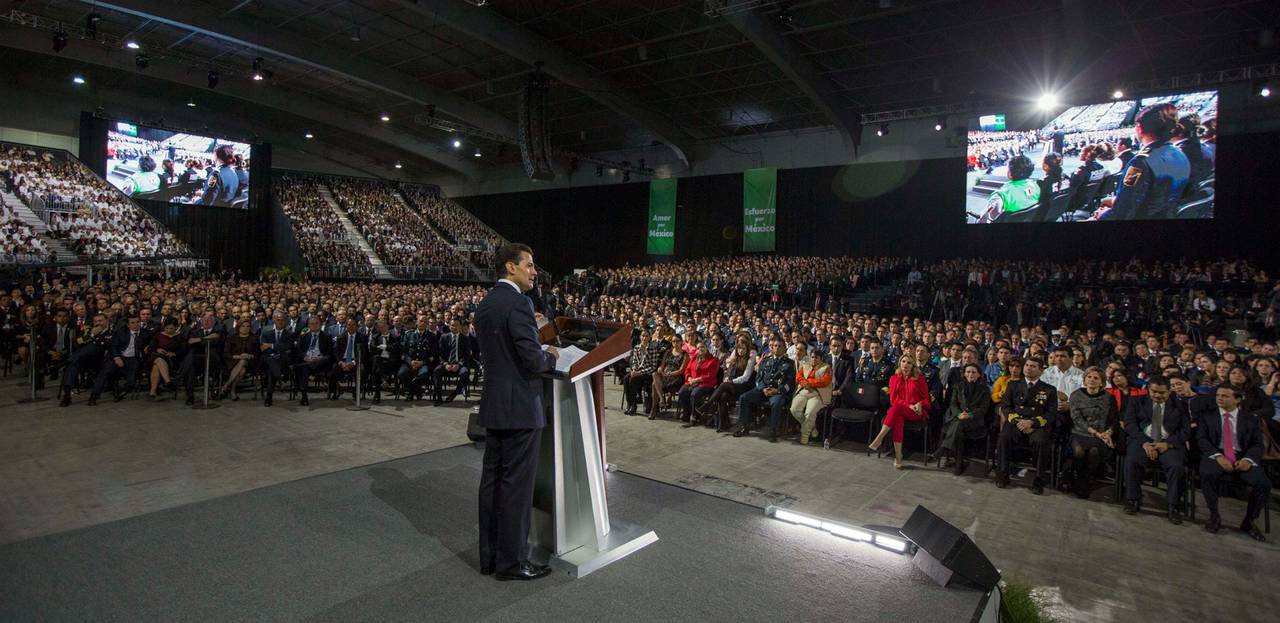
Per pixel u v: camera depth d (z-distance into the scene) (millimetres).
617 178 28828
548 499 3021
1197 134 14688
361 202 29906
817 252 23375
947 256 20656
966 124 19922
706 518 3572
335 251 25000
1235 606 3387
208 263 22781
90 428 6070
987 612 2715
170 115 26312
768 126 23594
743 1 13062
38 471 4660
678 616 2486
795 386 7055
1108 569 3834
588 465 3020
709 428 7398
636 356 8242
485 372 2820
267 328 8312
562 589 2697
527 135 17328
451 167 32125
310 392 8664
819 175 23297
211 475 4656
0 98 23125
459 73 19859
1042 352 7012
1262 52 14797
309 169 32312
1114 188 15672
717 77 19156
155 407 7238
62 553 2924
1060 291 15883
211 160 25219
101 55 19031
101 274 17578
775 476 5469
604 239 29297
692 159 26172
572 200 30406
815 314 11891
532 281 3027
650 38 16562
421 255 27031
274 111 26312
